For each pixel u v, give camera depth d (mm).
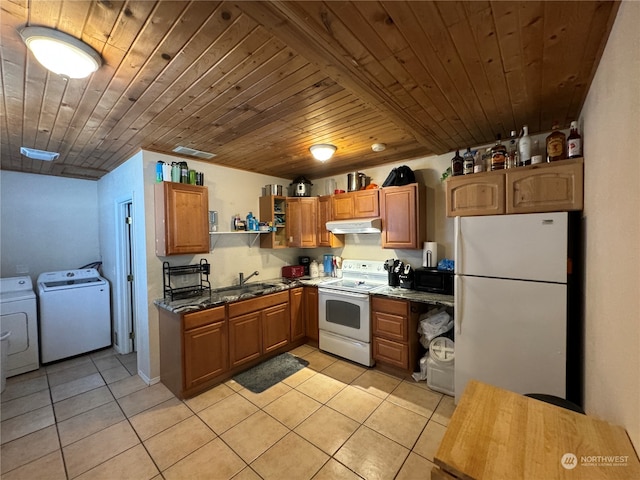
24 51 1270
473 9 1067
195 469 1703
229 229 3445
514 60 1387
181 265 2963
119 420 2164
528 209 1964
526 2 1035
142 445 1902
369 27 1154
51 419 2186
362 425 2076
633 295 891
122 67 1417
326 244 3719
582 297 1758
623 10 982
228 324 2775
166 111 1918
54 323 3184
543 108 1904
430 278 2826
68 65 1272
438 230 3086
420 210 2996
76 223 3895
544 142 2369
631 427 896
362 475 1646
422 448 1847
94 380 2803
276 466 1719
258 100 1804
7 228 3416
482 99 1781
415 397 2424
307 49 1282
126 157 2957
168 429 2059
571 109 1913
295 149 2834
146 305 2717
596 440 905
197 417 2195
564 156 1949
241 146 2709
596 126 1431
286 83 1614
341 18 1102
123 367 3088
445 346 2521
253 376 2836
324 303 3338
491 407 1093
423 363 2684
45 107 1818
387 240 3154
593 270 1474
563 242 1804
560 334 1817
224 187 3410
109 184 3584
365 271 3627
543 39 1233
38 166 3264
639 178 844
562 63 1402
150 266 2727
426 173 3156
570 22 1128
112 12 1069
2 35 1164
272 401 2398
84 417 2205
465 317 2164
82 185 3951
